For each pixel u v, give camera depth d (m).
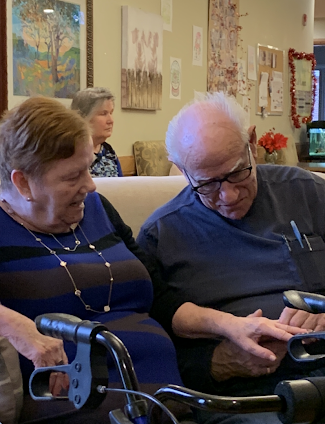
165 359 1.28
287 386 0.52
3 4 2.84
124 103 3.71
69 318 0.69
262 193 1.50
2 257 1.23
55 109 1.23
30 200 1.25
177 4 4.21
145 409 0.60
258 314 1.32
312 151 6.20
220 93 1.47
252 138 1.46
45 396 0.71
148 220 1.57
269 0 5.57
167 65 4.17
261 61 5.48
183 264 1.47
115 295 1.34
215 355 1.34
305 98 6.42
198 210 1.50
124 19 3.64
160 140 4.14
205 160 1.34
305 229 1.48
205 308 1.41
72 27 3.26
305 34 6.42
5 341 1.06
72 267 1.28
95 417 1.08
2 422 1.03
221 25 4.79
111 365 1.17
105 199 1.52
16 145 1.21
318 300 0.76
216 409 0.53
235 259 1.45
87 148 1.25
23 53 2.97
